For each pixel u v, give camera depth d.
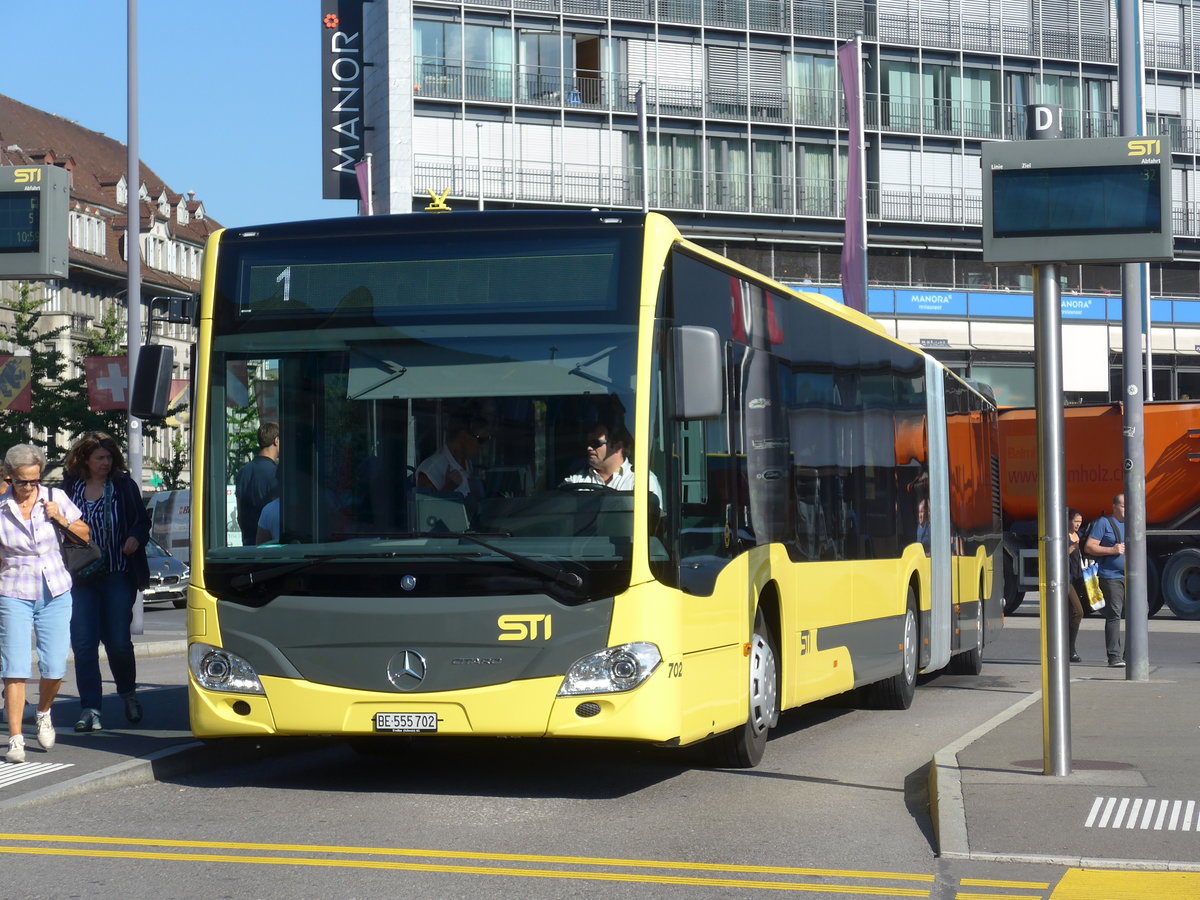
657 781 10.27
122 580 12.17
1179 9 64.62
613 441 9.15
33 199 13.58
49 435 50.22
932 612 16.47
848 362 13.41
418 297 9.49
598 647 9.01
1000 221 9.65
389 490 9.32
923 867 7.57
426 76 56.97
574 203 58.34
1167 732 11.98
